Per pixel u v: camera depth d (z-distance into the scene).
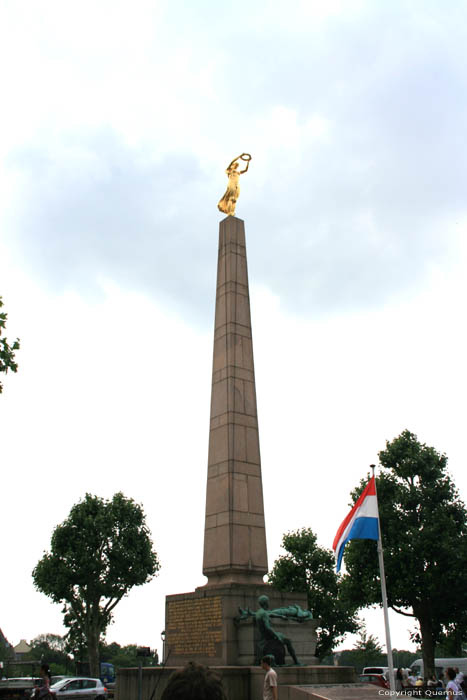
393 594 44.62
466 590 43.41
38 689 20.38
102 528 57.66
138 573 58.50
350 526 22.78
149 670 24.00
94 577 57.84
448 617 45.84
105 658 121.62
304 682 21.05
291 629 23.42
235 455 26.77
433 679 39.97
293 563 63.78
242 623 23.03
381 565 22.05
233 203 31.66
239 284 29.84
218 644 23.12
